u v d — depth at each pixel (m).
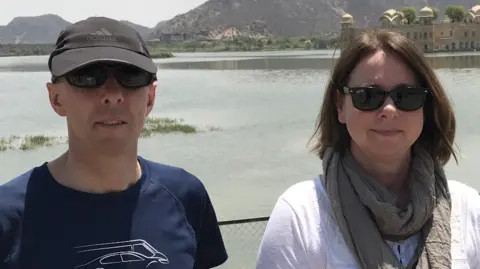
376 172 0.96
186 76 20.36
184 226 0.91
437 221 0.91
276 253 0.88
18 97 13.00
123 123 0.86
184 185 0.95
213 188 4.34
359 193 0.90
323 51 54.75
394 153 0.92
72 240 0.82
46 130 7.55
